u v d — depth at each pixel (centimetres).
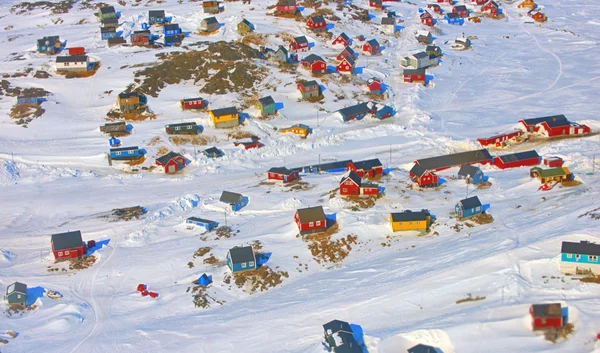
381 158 8419
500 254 5647
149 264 6238
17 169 8462
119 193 7831
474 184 7300
